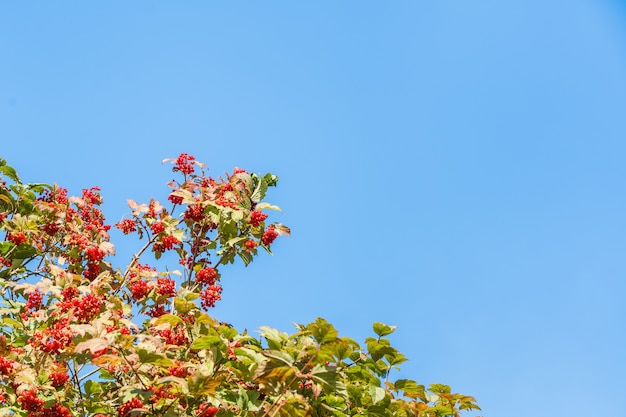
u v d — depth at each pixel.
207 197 9.85
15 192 10.70
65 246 10.60
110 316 7.05
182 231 9.74
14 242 9.84
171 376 6.34
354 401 7.33
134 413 6.18
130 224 9.81
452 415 7.93
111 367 7.08
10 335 8.66
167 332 7.27
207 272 9.26
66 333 6.79
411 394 7.57
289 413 6.29
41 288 8.15
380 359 7.57
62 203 10.86
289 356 6.27
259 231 9.71
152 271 8.86
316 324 6.26
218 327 7.23
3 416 6.96
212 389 6.24
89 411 7.34
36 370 7.03
